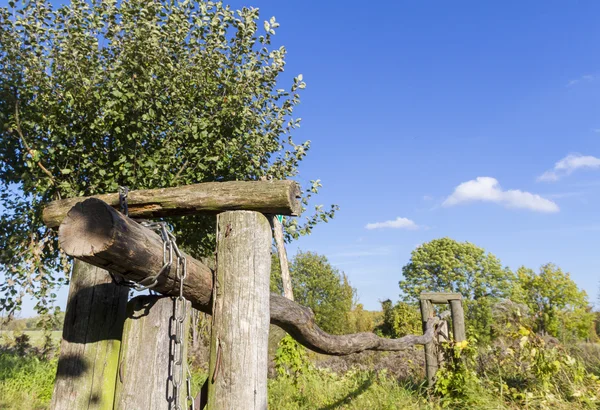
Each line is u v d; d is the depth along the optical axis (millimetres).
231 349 2293
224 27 7680
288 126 8664
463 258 41344
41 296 7004
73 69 7059
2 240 6832
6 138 6719
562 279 32719
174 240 2070
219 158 7562
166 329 2174
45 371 8289
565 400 6516
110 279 2459
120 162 6863
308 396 7629
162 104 7465
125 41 7270
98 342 2361
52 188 7133
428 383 7496
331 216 9094
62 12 7078
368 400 6973
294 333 3547
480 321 33594
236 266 2393
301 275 27625
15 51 6910
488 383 7262
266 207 2471
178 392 2129
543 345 6848
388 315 27047
